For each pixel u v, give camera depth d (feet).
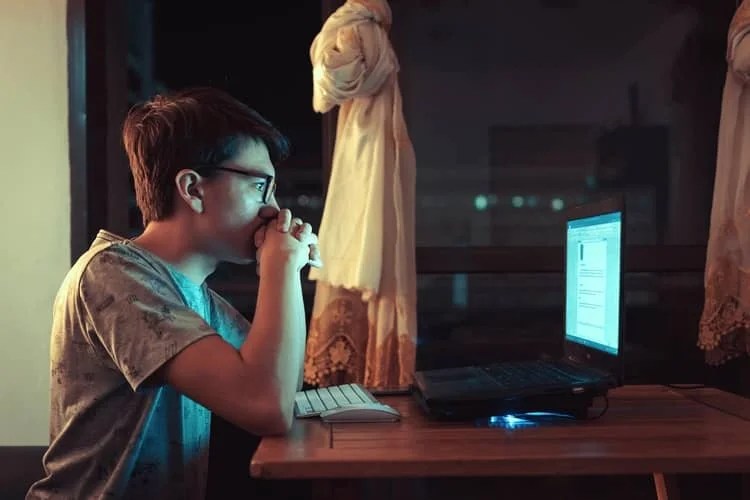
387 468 2.85
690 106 7.01
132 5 7.50
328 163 6.78
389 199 5.99
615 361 3.78
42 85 6.54
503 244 7.03
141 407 3.61
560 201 7.05
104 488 3.55
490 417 3.71
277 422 3.24
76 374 3.63
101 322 3.42
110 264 3.55
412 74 7.02
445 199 7.04
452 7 7.03
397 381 5.88
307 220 7.44
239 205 3.75
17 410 6.53
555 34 7.06
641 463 2.88
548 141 7.06
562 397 3.65
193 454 3.89
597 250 4.14
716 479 6.70
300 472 2.84
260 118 3.95
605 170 7.05
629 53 7.04
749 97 6.06
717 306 6.06
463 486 6.84
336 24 5.86
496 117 7.06
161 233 3.83
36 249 6.54
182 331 3.32
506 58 7.05
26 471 5.10
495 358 6.93
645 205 7.02
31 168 6.54
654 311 6.91
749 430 3.40
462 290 6.94
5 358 6.53
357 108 6.00
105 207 6.79
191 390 3.24
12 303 6.53
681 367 6.89
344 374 6.21
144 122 3.78
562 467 2.87
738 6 6.68
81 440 3.64
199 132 3.67
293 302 3.52
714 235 6.10
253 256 3.85
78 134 6.54
